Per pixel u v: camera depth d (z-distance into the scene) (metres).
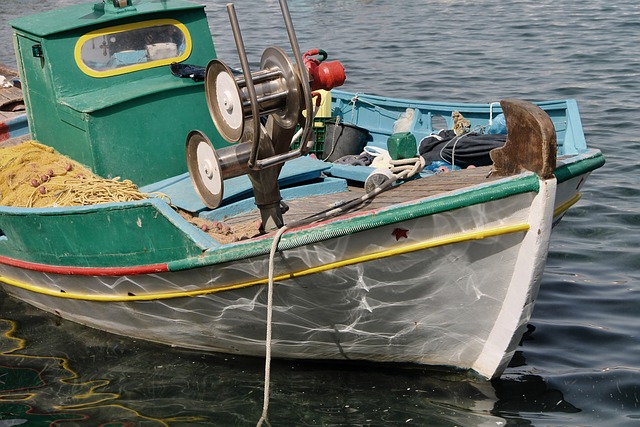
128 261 10.52
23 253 11.98
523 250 9.03
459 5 39.81
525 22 34.75
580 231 15.13
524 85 24.98
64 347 11.80
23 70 13.13
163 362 11.26
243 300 10.08
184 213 11.34
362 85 25.53
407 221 8.91
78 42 12.22
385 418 9.73
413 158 11.14
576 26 33.38
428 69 27.38
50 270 11.66
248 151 9.36
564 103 12.96
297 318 10.13
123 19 12.48
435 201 8.76
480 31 33.47
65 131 12.34
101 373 11.00
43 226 11.16
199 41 13.16
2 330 12.42
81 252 10.98
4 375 11.00
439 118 17.61
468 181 9.52
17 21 12.98
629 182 17.19
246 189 11.43
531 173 8.65
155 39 12.80
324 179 12.12
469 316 9.76
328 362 10.91
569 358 11.04
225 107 9.09
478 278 9.36
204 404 10.16
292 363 11.04
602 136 20.17
